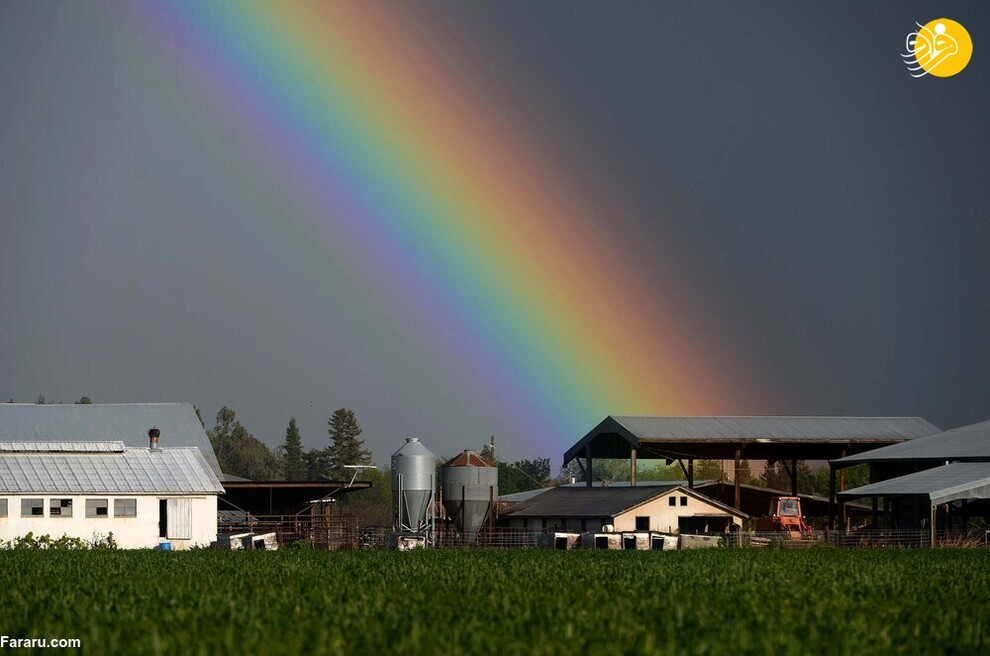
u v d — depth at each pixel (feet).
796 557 153.58
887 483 223.92
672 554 163.22
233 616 76.48
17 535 203.31
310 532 226.99
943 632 71.87
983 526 217.36
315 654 63.16
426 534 222.69
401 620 75.20
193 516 213.05
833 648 66.33
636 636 68.90
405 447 238.68
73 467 213.66
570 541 208.03
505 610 80.07
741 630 69.77
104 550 176.04
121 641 67.36
